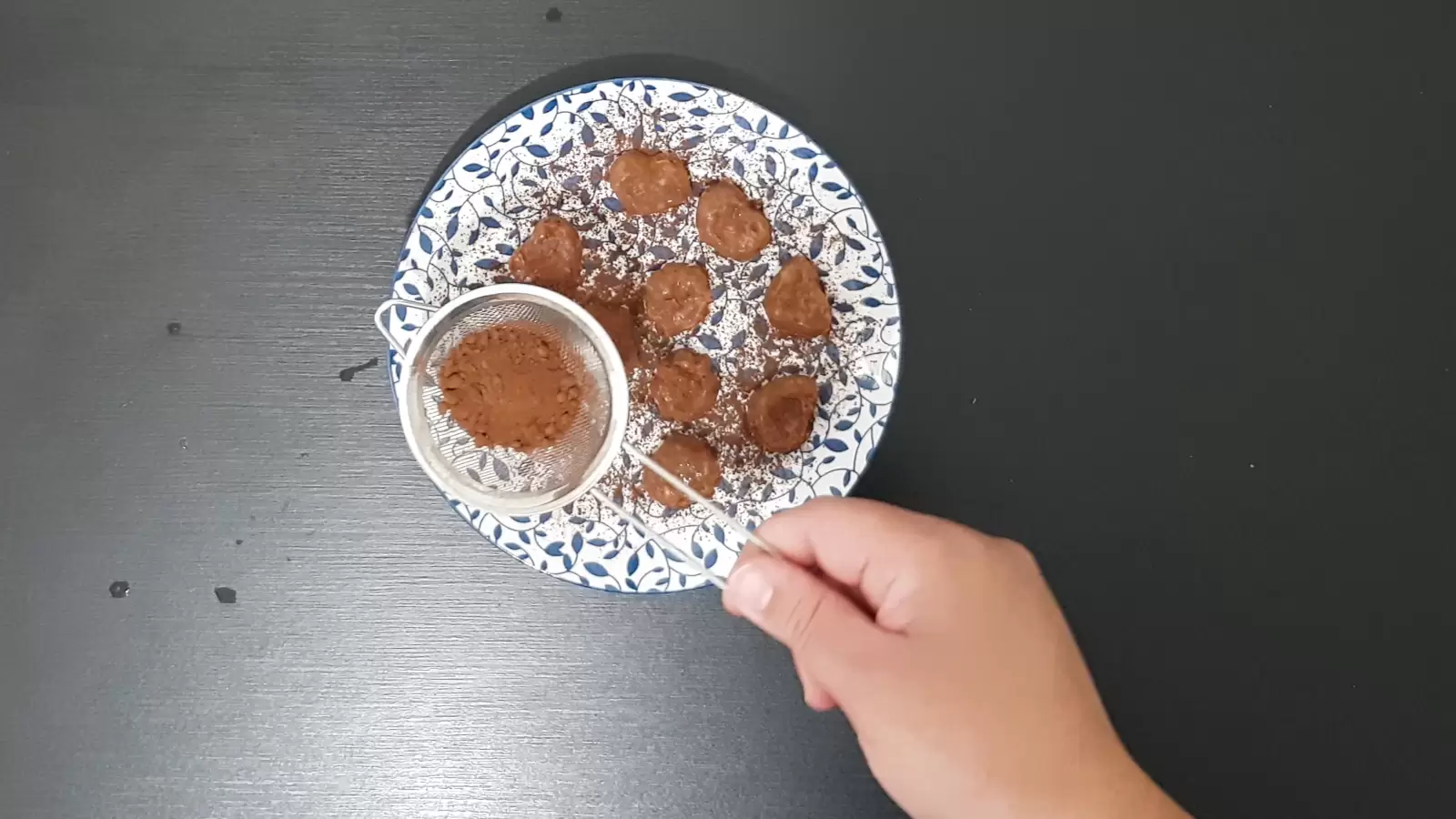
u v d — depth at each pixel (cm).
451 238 53
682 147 54
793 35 55
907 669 41
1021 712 41
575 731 53
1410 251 56
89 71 54
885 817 52
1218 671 53
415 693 53
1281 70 55
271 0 54
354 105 54
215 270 54
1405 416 55
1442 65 56
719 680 53
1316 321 55
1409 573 54
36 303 53
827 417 53
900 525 44
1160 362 55
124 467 53
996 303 55
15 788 52
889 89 55
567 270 54
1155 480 54
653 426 54
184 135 54
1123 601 53
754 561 43
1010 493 54
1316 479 54
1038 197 55
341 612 53
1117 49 56
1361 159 55
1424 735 53
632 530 52
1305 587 54
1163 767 52
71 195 54
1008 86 56
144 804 52
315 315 54
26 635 52
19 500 53
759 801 53
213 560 53
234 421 53
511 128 52
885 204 55
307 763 52
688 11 55
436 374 50
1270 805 52
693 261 55
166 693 52
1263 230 56
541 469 50
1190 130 56
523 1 55
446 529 53
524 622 53
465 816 52
